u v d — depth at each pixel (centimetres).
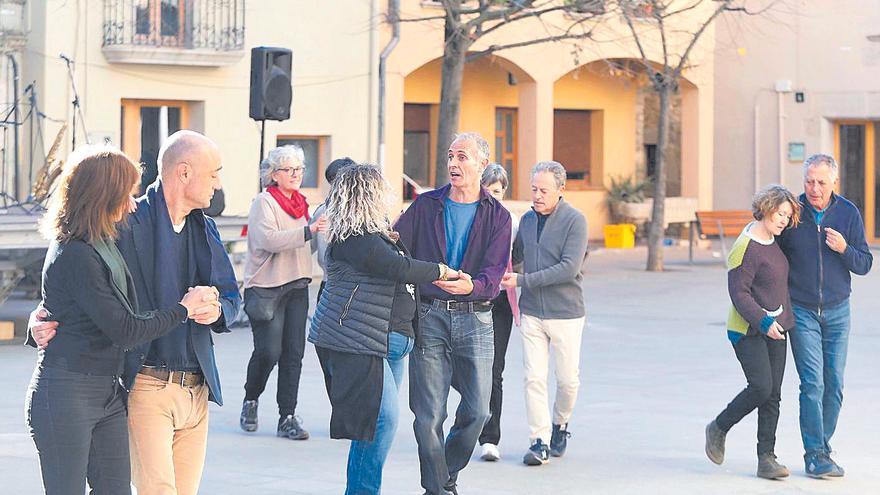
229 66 2523
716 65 3862
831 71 3681
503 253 850
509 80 3381
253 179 2567
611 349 1666
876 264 3014
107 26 2361
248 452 1034
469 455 855
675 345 1706
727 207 3872
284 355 1092
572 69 3206
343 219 766
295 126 2628
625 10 2659
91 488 614
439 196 863
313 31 2639
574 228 1003
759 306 930
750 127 3816
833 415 978
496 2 2417
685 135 3559
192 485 652
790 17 3716
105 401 596
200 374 641
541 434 1009
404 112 3241
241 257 1867
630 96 3669
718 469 991
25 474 941
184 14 2458
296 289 1093
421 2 2877
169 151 633
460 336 842
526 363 1018
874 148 3684
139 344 591
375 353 770
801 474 976
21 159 2312
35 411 589
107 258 584
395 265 765
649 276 2694
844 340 970
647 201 3559
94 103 2361
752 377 944
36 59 2323
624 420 1184
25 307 2011
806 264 957
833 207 960
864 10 3619
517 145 3434
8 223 1572
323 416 1191
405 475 962
